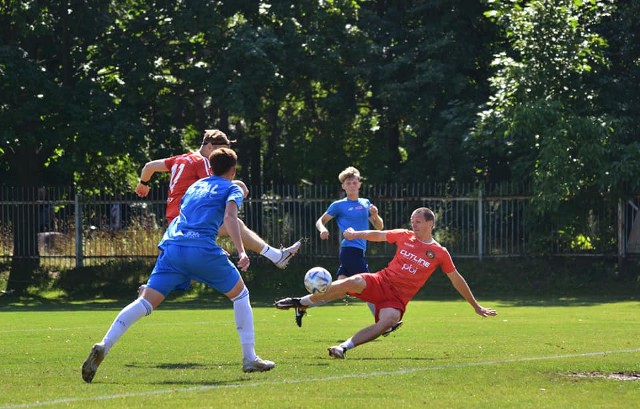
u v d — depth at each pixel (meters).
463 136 57.25
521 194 52.38
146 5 58.19
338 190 54.09
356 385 14.46
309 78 61.75
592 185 52.09
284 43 58.00
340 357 18.03
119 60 56.41
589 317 32.00
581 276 52.16
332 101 64.12
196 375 15.89
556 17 53.47
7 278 55.19
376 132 69.81
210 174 19.89
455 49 63.38
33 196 56.44
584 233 52.81
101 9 55.59
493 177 63.75
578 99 54.06
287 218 54.59
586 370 16.42
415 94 62.72
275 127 74.06
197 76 56.44
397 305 18.50
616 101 57.03
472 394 13.62
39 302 48.97
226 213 15.68
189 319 32.41
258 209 54.75
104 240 55.69
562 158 49.72
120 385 14.59
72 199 58.50
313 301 18.59
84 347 21.55
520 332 25.33
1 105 52.34
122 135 52.34
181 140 59.72
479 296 48.84
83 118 52.22
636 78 58.53
